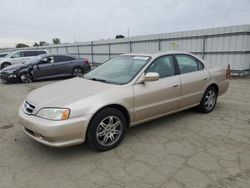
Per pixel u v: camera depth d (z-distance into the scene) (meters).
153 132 4.44
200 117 5.23
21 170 3.23
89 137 3.53
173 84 4.52
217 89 5.63
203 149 3.72
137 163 3.35
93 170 3.20
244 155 3.51
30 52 18.45
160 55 4.57
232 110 5.77
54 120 3.25
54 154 3.66
